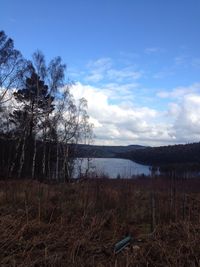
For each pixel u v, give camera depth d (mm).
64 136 38969
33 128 36625
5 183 16875
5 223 9500
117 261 7516
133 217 11820
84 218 10531
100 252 8297
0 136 37594
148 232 10266
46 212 11328
